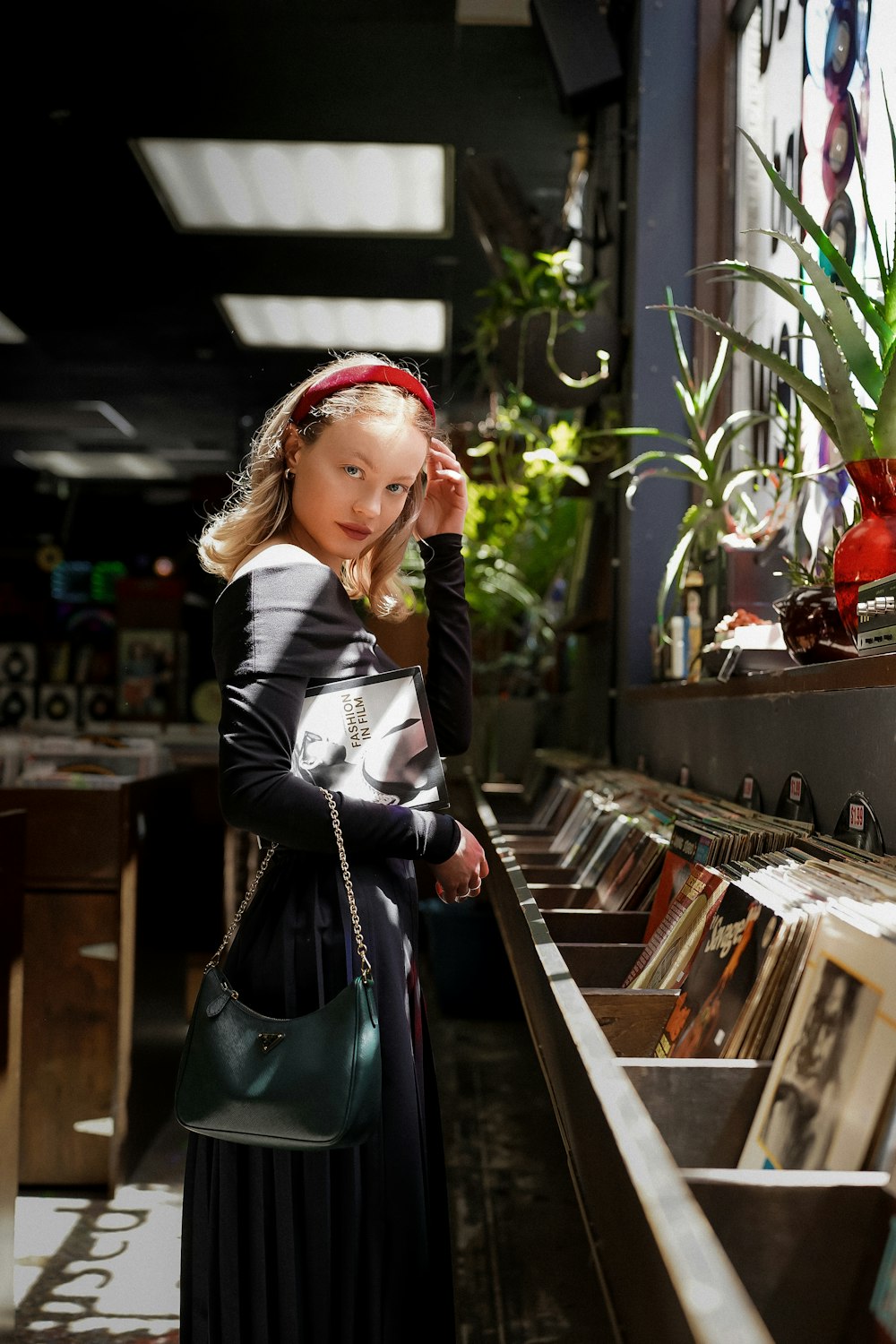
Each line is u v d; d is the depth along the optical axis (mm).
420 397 1492
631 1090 786
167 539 13422
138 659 11328
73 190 5770
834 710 1555
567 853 2703
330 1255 1298
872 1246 771
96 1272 2445
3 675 12219
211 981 1346
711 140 3379
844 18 2207
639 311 3369
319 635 1347
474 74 4703
